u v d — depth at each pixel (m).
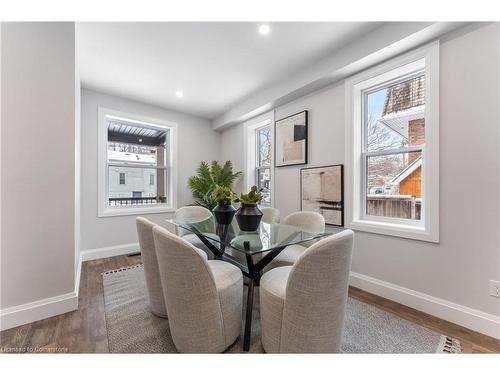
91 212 3.48
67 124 1.92
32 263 1.77
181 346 1.36
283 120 3.44
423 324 1.77
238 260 2.21
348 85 2.59
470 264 1.73
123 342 1.53
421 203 2.18
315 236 1.79
